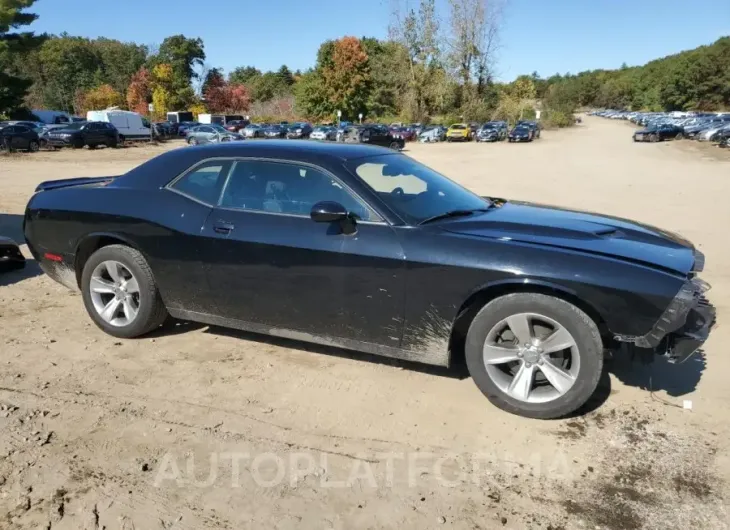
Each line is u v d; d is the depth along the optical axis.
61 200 4.58
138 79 77.56
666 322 3.05
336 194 3.73
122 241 4.34
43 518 2.53
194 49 94.31
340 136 39.56
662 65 132.88
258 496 2.70
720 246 8.11
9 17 44.31
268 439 3.16
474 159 29.14
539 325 3.33
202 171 4.20
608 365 4.07
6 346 4.31
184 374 3.92
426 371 3.98
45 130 33.84
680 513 2.61
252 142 4.30
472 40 68.06
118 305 4.45
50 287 5.79
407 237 3.49
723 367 4.07
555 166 24.09
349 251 3.56
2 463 2.90
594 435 3.22
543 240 3.40
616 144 43.00
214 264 3.99
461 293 3.35
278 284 3.82
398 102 73.75
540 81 145.62
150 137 42.78
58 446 3.06
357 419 3.37
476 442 3.16
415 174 4.23
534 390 3.39
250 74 122.31
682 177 18.92
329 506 2.64
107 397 3.59
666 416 3.41
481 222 3.67
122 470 2.87
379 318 3.60
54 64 90.75
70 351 4.25
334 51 80.50
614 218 4.21
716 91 100.38
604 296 3.10
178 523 2.52
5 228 8.95
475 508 2.64
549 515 2.60
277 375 3.92
